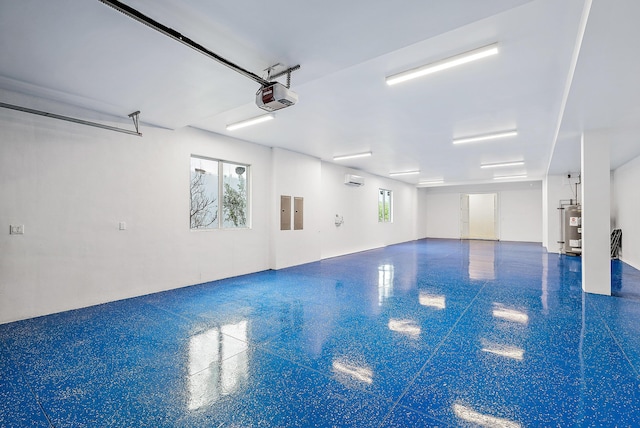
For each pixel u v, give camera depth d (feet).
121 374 7.92
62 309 12.68
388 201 40.40
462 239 47.60
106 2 6.07
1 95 11.14
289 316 12.35
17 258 11.55
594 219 15.65
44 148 12.12
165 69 9.54
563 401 6.74
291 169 23.81
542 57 9.55
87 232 13.35
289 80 9.61
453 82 11.44
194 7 6.76
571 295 15.39
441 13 6.84
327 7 6.69
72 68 9.53
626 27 7.00
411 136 19.20
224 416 6.29
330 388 7.29
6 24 7.25
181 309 13.20
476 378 7.70
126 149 14.64
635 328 10.94
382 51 8.55
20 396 6.98
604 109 12.48
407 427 5.94
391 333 10.59
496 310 13.05
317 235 26.53
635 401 6.73
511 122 16.30
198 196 18.40
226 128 17.69
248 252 20.89
